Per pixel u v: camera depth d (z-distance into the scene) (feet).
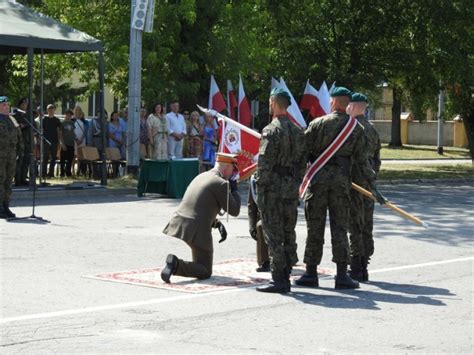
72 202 76.07
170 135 94.63
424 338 30.22
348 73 122.21
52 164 93.86
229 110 97.81
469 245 54.49
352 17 120.57
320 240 39.50
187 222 39.63
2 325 30.71
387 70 123.44
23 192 78.74
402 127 234.38
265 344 28.91
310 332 30.71
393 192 95.66
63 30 84.23
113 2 111.75
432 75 125.90
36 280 39.40
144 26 93.04
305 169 38.73
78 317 32.17
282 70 119.44
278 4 115.44
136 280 39.68
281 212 37.73
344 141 38.32
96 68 115.55
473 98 138.82
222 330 30.71
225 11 107.65
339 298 37.01
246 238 55.36
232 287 38.55
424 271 44.57
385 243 54.75
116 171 96.89
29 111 82.74
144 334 29.86
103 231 57.06
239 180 43.06
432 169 134.10
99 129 95.45
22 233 55.01
